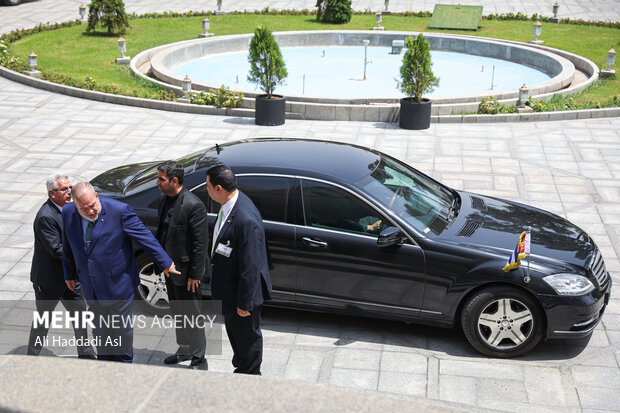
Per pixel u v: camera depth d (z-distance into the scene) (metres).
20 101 15.04
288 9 30.62
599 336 5.94
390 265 5.62
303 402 2.37
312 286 5.87
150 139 12.34
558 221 6.48
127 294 4.76
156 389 2.46
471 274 5.46
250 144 6.75
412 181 6.50
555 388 5.13
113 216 4.61
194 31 25.55
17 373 2.55
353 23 27.61
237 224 4.56
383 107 13.53
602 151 11.70
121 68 19.05
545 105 14.38
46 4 31.28
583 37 24.61
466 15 26.22
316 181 5.84
